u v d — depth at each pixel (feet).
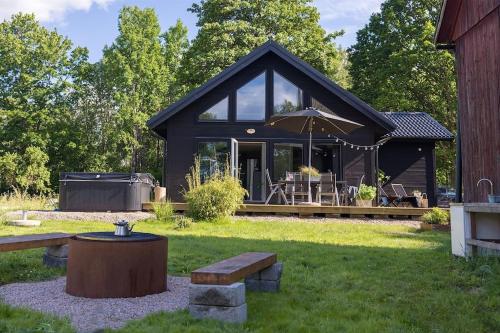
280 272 14.49
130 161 103.04
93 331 10.20
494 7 25.55
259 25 76.13
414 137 55.83
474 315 12.08
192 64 74.90
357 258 19.76
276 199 44.98
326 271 17.20
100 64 104.78
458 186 29.81
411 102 80.59
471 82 28.04
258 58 46.24
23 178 87.56
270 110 46.37
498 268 16.69
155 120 45.03
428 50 77.25
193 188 36.24
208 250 21.21
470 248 19.33
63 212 36.68
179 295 13.88
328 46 79.92
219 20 77.71
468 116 28.32
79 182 37.78
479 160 27.09
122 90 99.91
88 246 13.51
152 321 10.89
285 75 46.83
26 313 11.35
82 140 97.81
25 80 93.56
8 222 30.81
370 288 14.76
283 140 46.14
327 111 46.47
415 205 51.08
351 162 45.85
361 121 46.11
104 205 37.78
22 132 92.02
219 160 45.83
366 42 90.12
